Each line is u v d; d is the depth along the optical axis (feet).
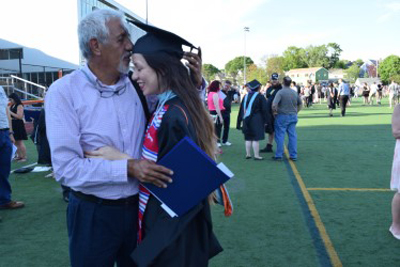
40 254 10.89
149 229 5.34
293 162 23.75
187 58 5.90
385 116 54.24
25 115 25.57
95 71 5.59
